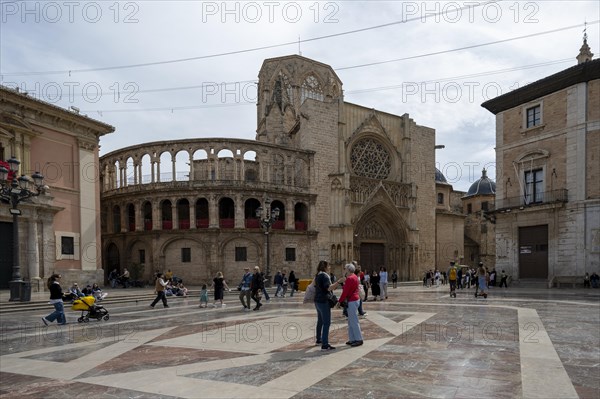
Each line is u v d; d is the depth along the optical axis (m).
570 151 32.38
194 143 40.66
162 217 41.28
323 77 59.62
